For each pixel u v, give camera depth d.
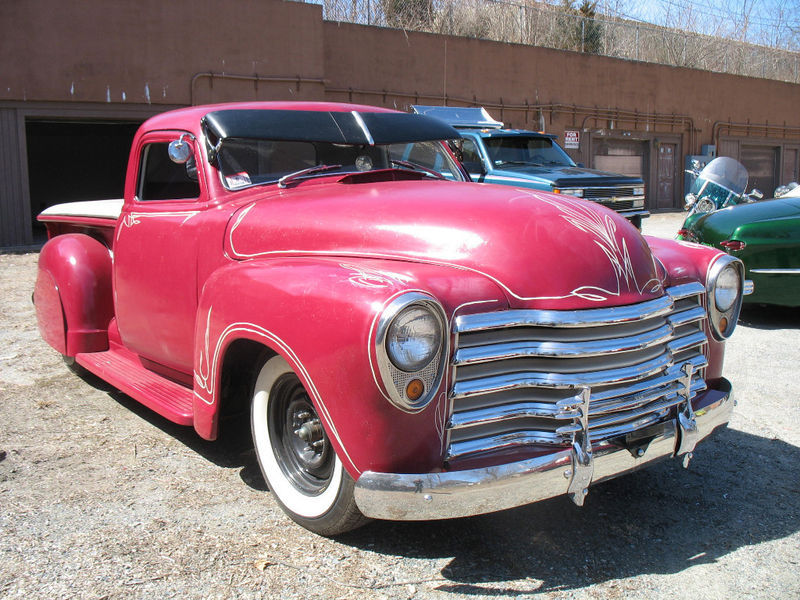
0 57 11.35
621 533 2.90
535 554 2.73
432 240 2.70
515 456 2.40
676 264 3.08
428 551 2.73
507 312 2.45
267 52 13.47
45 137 18.38
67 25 11.73
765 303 6.34
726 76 22.34
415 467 2.35
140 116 12.48
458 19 18.39
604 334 2.55
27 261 10.25
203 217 3.37
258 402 2.96
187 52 12.73
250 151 3.50
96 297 4.38
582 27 20.25
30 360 5.33
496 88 17.23
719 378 3.21
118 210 4.29
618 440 2.59
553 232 2.65
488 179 10.55
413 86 15.84
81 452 3.65
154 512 3.01
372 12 16.48
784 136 24.39
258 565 2.61
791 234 6.17
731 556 2.74
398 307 2.20
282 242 3.03
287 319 2.52
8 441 3.78
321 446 2.71
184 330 3.49
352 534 2.85
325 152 3.68
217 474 3.40
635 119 20.38
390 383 2.24
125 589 2.45
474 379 2.39
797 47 25.62
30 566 2.58
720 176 8.73
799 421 4.14
